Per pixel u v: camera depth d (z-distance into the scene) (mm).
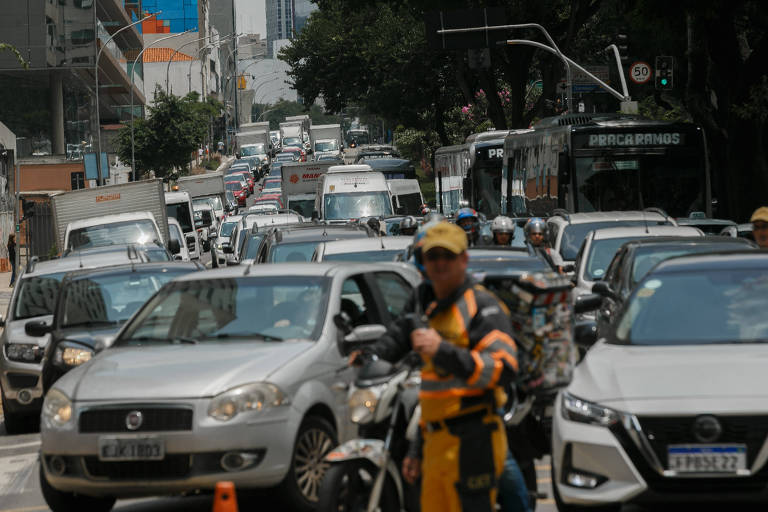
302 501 23172
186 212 120562
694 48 85250
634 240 41312
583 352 35719
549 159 77062
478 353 14938
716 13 77500
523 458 19719
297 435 23172
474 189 111938
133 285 39438
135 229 75750
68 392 23609
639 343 23578
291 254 55031
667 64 91312
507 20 134375
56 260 48250
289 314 25578
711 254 26156
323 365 24250
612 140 71875
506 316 15391
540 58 155750
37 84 199750
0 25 193000
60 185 195375
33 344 41531
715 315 23859
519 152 89812
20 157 195875
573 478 21047
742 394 20344
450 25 113562
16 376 41406
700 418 20125
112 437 22672
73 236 75438
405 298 27938
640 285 25438
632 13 85875
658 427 20328
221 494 18703
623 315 24969
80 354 35531
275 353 23969
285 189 161000
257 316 25750
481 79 145750
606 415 20719
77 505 24828
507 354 15008
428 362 15508
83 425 23016
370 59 183125
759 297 24172
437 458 15445
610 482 20500
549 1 135000
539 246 42531
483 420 15367
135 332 26484
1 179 142875
